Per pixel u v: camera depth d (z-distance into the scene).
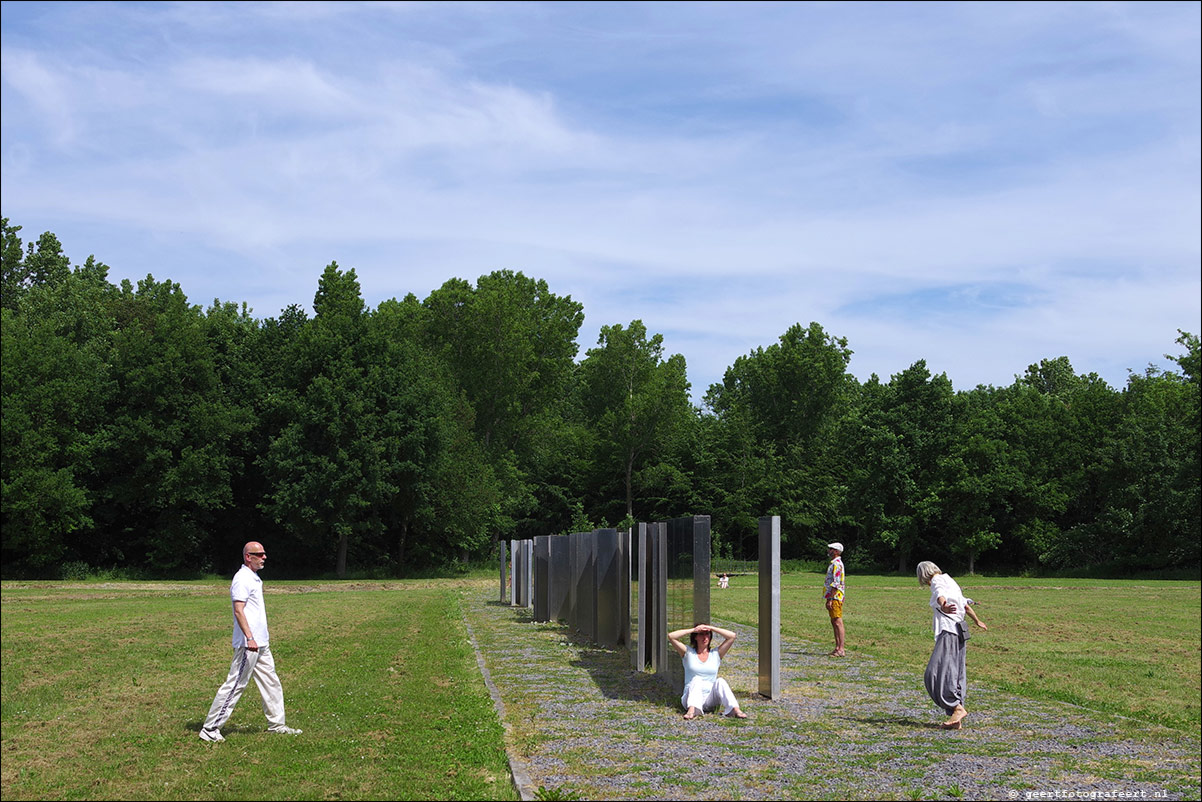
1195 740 10.29
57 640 19.33
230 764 8.77
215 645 18.58
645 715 11.53
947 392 74.19
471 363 77.31
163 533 57.19
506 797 7.67
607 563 19.23
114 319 69.31
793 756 9.38
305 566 65.00
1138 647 19.16
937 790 8.20
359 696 12.40
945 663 10.97
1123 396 75.12
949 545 73.31
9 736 10.16
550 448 81.31
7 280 79.12
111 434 56.69
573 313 87.62
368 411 60.53
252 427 60.16
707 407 105.81
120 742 9.77
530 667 16.02
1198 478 63.69
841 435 78.25
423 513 62.66
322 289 67.62
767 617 13.02
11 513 51.91
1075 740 10.25
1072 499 72.00
